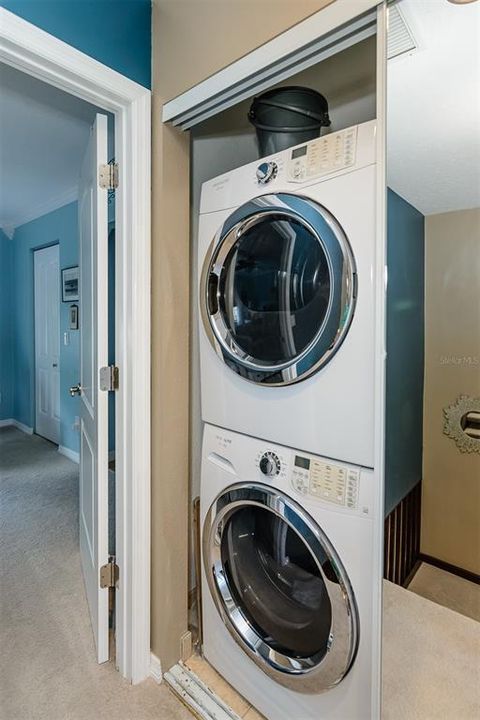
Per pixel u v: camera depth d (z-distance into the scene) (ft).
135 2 4.36
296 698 3.92
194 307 5.37
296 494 3.70
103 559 5.04
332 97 5.06
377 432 3.17
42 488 10.37
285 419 3.80
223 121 5.68
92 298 5.27
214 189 4.42
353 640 3.39
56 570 6.91
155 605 4.84
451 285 2.91
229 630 4.46
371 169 3.18
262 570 4.37
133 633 4.75
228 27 3.76
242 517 4.48
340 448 3.43
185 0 4.13
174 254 4.68
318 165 3.49
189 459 5.36
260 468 3.96
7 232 15.90
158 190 4.52
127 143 4.48
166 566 4.80
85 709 4.42
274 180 3.82
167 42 4.34
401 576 3.19
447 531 3.06
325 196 3.43
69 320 12.84
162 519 4.75
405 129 2.97
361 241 3.22
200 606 4.96
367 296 3.20
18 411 16.42
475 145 2.84
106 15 4.13
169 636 4.86
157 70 4.47
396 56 2.94
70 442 12.94
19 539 7.88
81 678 4.81
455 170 2.89
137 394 4.64
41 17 3.68
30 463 12.30
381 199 3.07
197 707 4.42
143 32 4.44
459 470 3.01
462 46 2.80
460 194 2.87
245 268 4.26
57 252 13.70
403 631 3.25
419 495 3.14
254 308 4.17
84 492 6.48
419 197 2.97
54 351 14.06
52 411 14.42
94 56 4.05
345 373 3.36
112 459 9.82
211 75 3.92
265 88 3.80
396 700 3.29
